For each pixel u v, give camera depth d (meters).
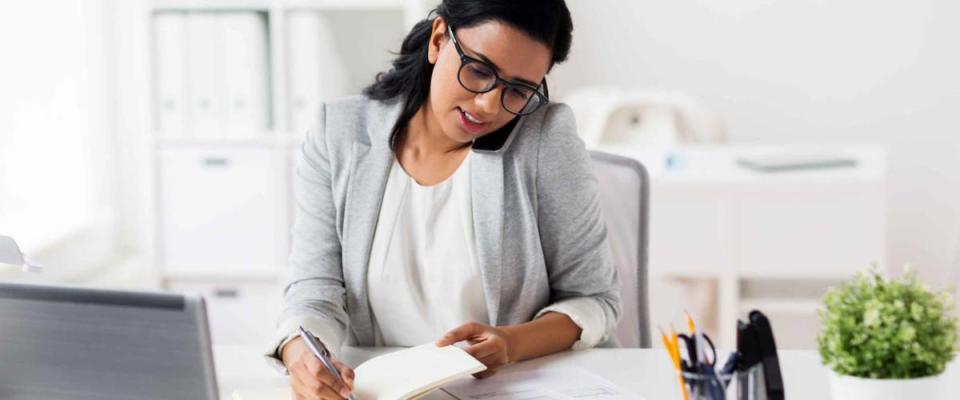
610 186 1.85
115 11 3.63
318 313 1.58
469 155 1.62
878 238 2.94
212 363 1.08
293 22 3.35
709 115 3.40
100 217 3.54
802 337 3.40
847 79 3.80
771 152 3.21
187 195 3.45
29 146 3.43
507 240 1.62
